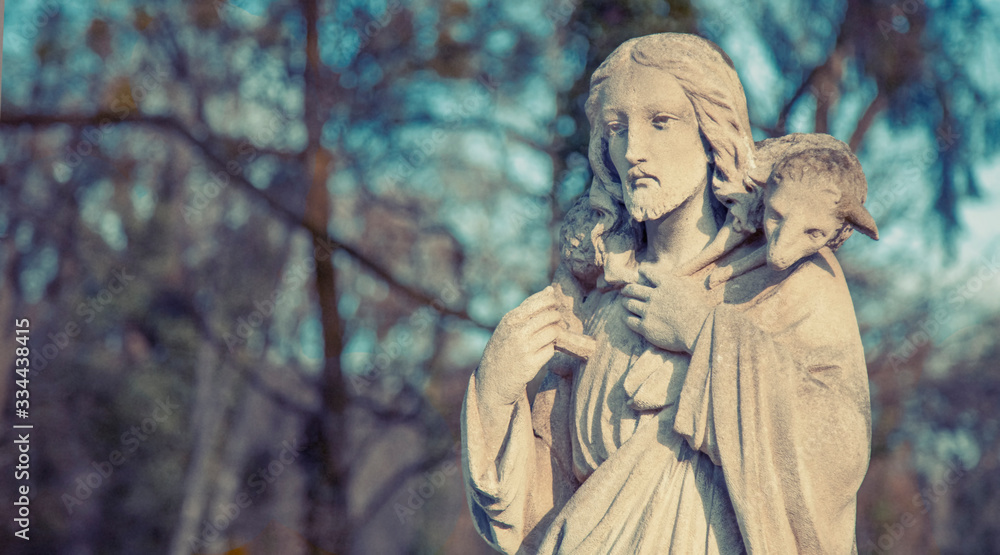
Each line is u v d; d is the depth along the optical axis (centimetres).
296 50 696
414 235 655
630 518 175
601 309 200
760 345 168
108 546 702
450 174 633
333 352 669
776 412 166
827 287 179
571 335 194
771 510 163
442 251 652
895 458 645
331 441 664
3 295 764
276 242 707
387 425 665
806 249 170
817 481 164
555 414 204
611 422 186
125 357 741
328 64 684
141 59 729
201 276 726
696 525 171
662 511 173
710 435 168
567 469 200
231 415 699
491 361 189
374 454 665
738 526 167
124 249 741
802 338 174
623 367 188
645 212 188
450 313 634
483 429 191
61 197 762
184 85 719
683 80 185
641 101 187
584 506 177
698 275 190
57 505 715
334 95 681
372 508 655
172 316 731
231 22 714
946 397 660
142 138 726
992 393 657
